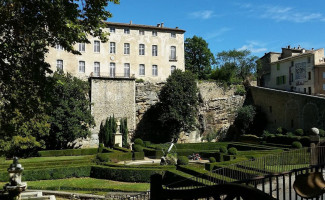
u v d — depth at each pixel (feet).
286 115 145.38
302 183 22.36
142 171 73.51
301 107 136.26
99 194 61.57
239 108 166.20
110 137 143.64
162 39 168.86
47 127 101.40
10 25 35.78
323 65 140.97
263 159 61.00
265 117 160.04
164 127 153.48
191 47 211.61
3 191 53.36
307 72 150.41
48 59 146.30
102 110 149.07
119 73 159.94
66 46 39.47
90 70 154.40
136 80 158.51
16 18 35.27
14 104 40.22
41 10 34.63
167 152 98.32
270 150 99.60
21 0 33.73
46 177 77.97
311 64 147.54
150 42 166.71
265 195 11.18
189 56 213.87
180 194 13.53
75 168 81.56
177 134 151.33
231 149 92.38
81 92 132.67
